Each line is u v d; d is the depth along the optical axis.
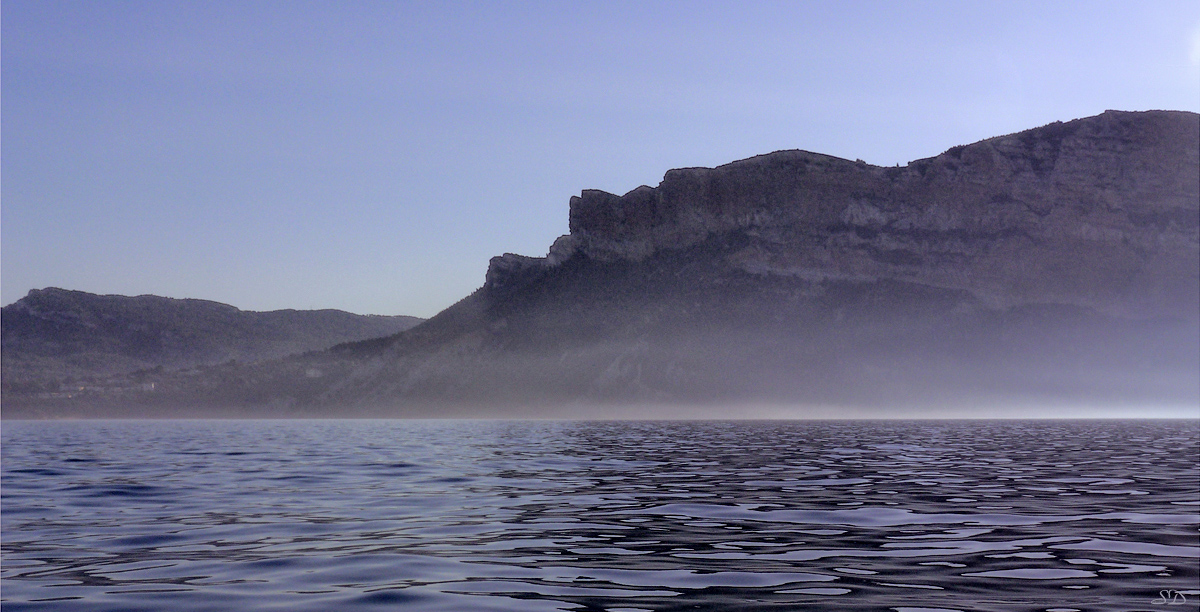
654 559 17.77
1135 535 20.50
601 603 14.15
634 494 29.25
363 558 17.98
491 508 25.66
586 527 21.94
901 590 15.00
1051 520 22.92
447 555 18.27
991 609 13.69
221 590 15.25
